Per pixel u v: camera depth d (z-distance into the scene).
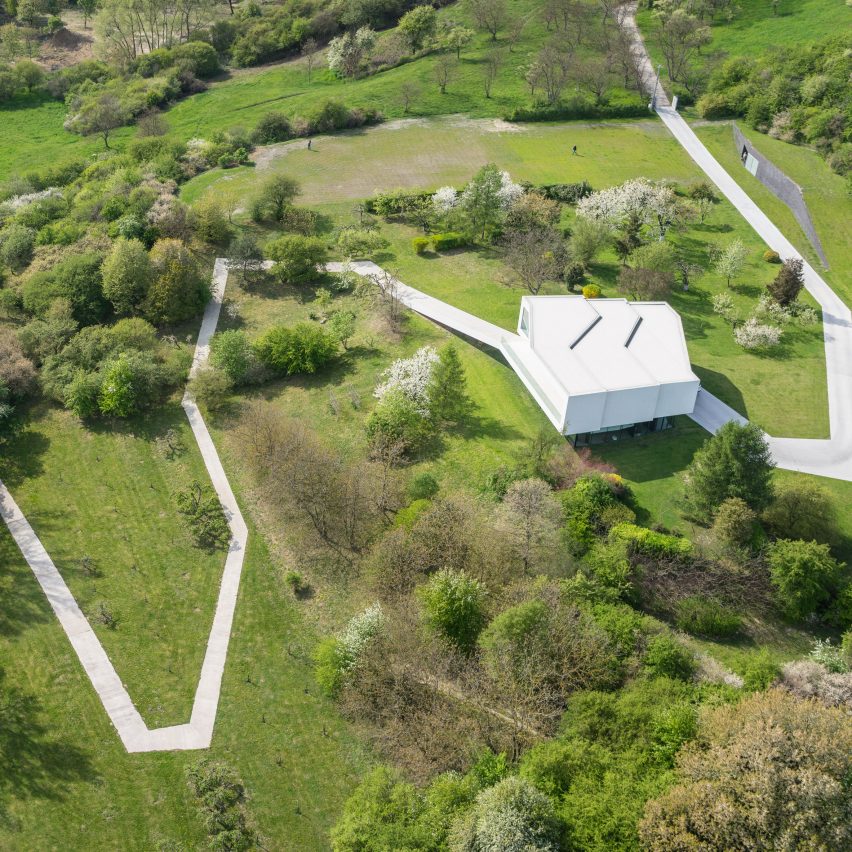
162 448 59.47
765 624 45.28
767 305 72.38
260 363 65.69
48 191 91.62
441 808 34.59
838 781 31.62
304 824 37.44
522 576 46.41
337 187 94.38
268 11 150.25
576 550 47.44
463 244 84.62
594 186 94.31
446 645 42.19
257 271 79.50
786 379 64.62
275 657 45.03
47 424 62.09
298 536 52.09
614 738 36.12
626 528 47.56
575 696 38.06
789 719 33.62
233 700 42.84
